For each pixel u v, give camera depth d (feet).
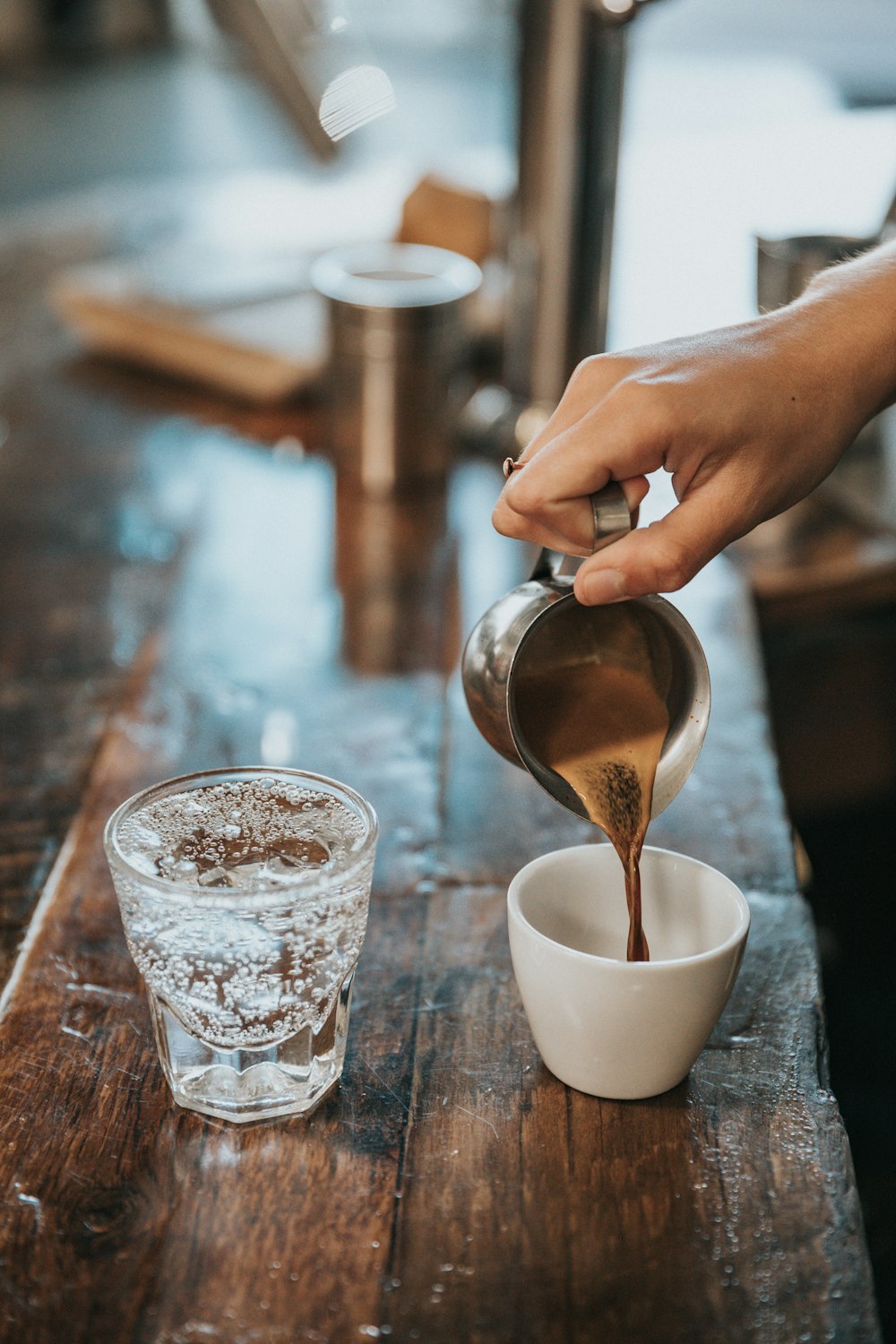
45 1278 2.01
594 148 5.16
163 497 5.32
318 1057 2.34
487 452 5.81
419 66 16.46
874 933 6.59
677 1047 2.31
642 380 2.41
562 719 2.55
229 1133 2.30
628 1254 2.07
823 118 10.94
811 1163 2.26
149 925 2.17
